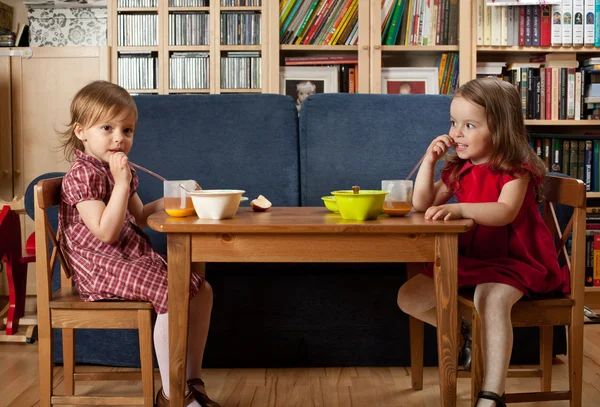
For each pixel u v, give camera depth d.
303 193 2.19
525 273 1.44
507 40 3.15
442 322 1.28
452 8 3.20
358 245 1.27
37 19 3.46
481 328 1.39
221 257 1.27
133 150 2.15
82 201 1.49
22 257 2.49
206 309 1.54
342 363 2.04
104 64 3.36
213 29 3.30
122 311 1.43
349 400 1.74
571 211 2.05
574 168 3.16
